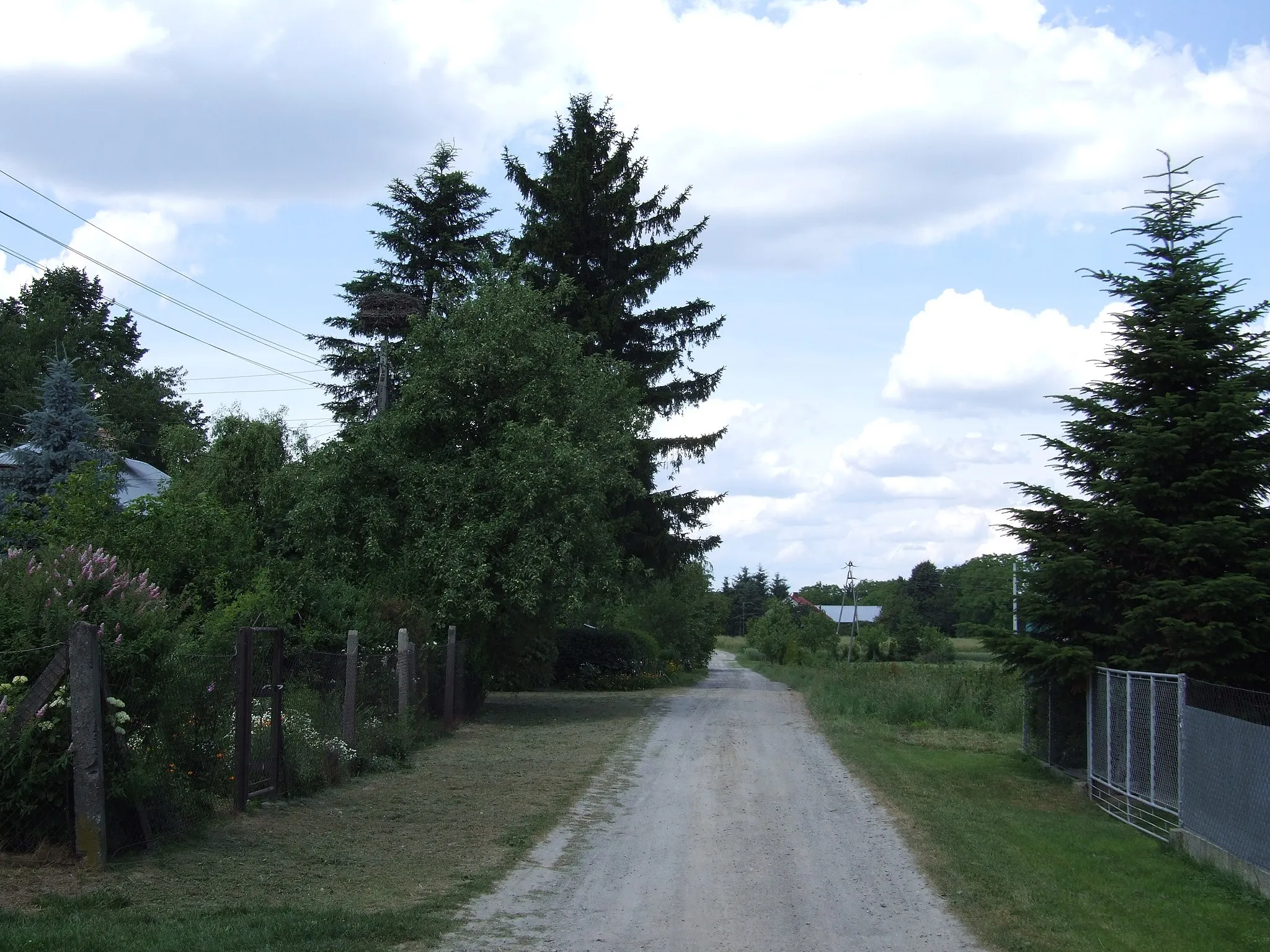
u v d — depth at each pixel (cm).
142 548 1672
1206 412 1367
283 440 2588
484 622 2194
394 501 2192
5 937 594
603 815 1116
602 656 3428
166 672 872
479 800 1180
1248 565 1281
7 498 2420
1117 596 1409
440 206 3831
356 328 3747
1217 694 1105
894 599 8125
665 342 3447
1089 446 1503
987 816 1184
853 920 735
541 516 2175
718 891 810
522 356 2291
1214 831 945
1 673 800
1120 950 676
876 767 1550
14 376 4584
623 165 3366
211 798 984
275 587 1838
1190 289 1444
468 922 704
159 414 5081
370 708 1484
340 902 732
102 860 771
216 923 646
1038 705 1661
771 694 3152
